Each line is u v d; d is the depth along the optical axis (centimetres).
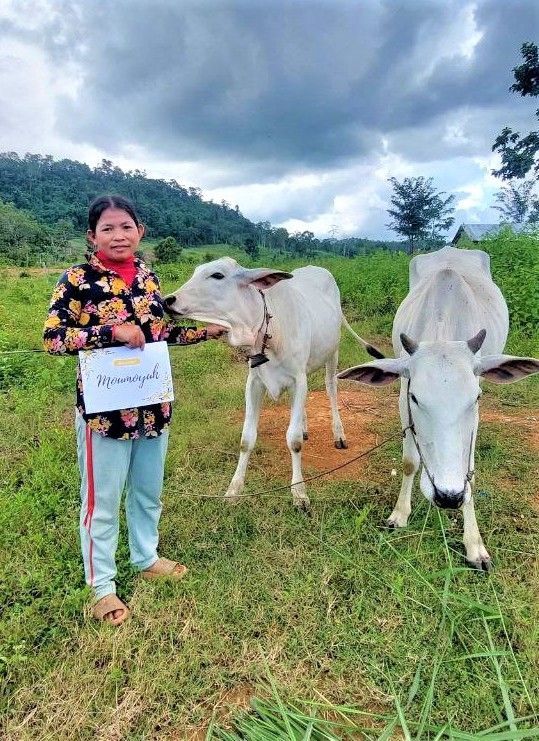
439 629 247
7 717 208
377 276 1201
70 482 368
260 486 387
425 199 3222
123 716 209
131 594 274
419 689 220
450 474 238
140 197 11025
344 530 324
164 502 356
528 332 725
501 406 532
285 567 292
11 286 1750
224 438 464
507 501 354
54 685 220
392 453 436
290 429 368
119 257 237
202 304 323
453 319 311
